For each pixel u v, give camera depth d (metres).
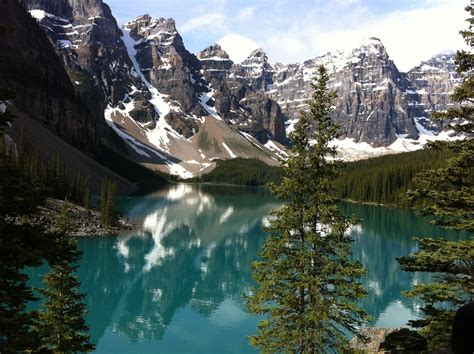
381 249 81.75
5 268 11.47
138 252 76.88
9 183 11.64
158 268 68.19
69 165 161.00
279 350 20.56
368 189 167.75
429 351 18.95
